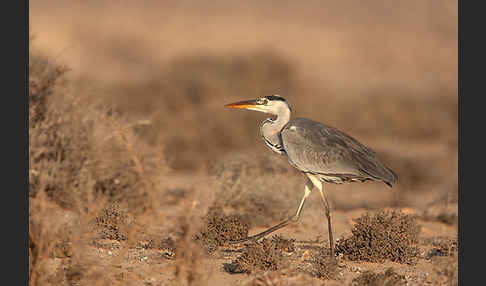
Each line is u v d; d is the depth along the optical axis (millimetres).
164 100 26344
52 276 8312
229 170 13961
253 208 13539
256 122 25000
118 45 63250
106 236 10742
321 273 9164
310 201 14047
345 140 10695
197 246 8453
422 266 10109
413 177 20078
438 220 14305
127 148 11758
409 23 94438
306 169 10617
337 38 78500
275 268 9305
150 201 9766
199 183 12742
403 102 33500
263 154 14594
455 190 17094
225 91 29125
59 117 12938
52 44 53031
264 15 94875
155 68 42000
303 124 10977
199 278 8008
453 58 72875
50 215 8547
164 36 71312
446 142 27781
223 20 86312
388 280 8648
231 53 35062
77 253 8438
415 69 66812
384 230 10453
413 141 28016
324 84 42531
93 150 12805
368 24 92375
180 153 20344
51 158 12625
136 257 9727
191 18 86062
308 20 94062
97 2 93062
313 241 11844
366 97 34812
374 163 10414
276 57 35812
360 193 17984
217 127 23234
